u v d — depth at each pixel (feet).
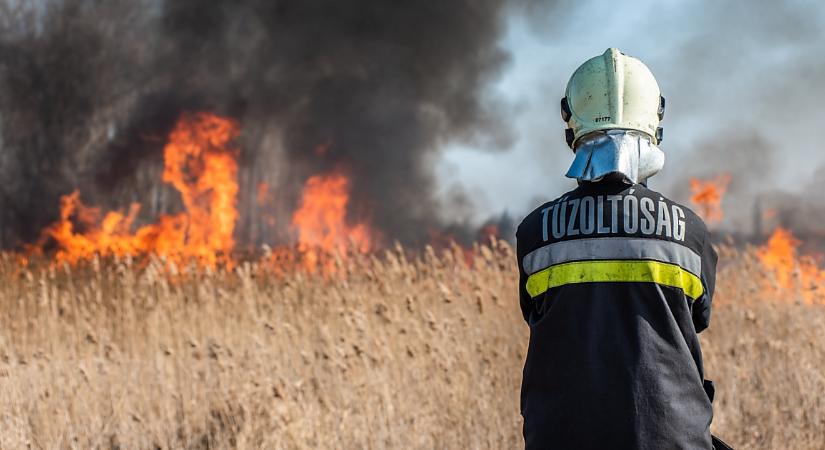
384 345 18.17
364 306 20.75
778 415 15.79
